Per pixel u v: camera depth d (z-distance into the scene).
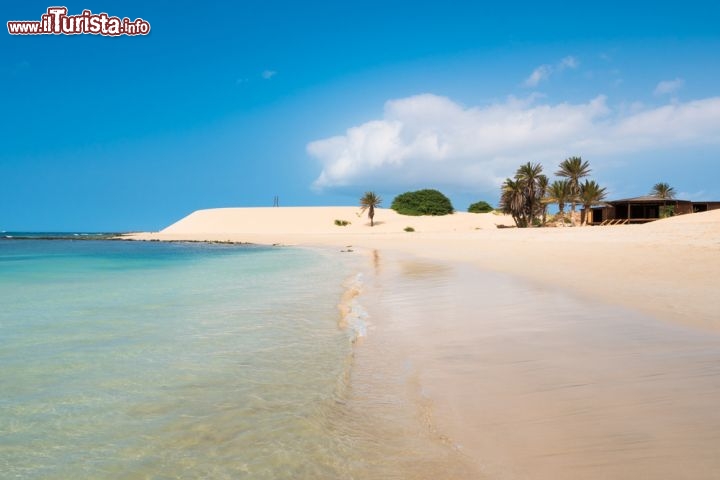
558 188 57.16
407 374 5.45
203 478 3.36
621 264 14.03
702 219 30.81
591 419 3.86
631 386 4.50
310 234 70.81
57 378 5.55
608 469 3.11
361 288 13.13
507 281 12.42
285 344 7.05
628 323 7.04
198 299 11.62
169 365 6.05
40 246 51.97
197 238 72.94
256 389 5.14
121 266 23.17
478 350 6.15
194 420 4.34
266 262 25.02
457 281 13.14
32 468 3.55
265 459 3.60
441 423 4.07
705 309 7.82
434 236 47.94
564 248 21.34
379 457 3.57
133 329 8.17
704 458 3.14
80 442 3.95
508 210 59.12
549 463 3.27
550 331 6.82
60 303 11.13
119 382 5.41
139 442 3.94
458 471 3.30
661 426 3.64
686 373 4.76
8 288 14.19
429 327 7.72
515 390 4.65
